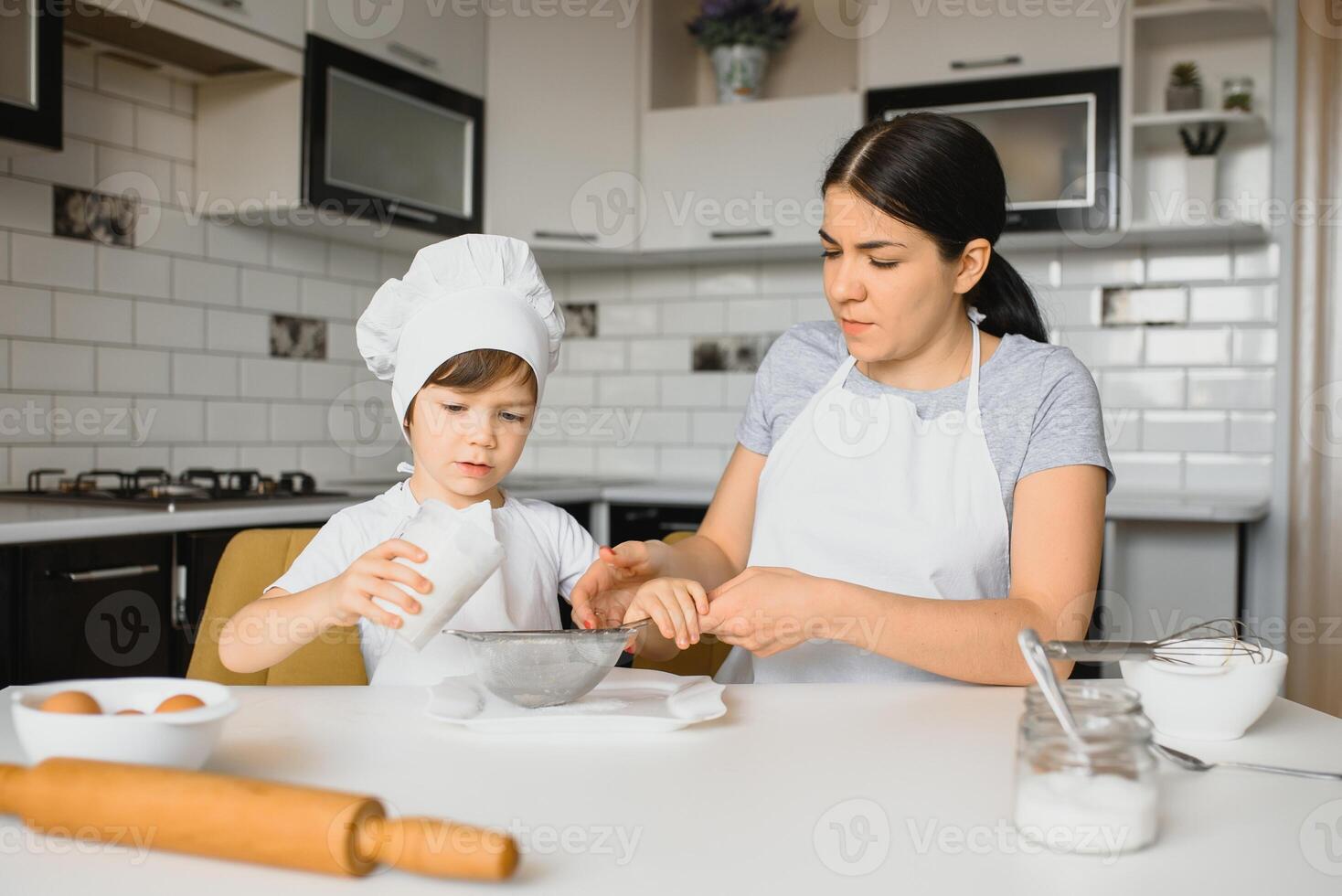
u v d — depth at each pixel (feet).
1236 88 9.77
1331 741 3.00
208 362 9.30
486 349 4.03
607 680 3.46
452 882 1.97
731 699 3.36
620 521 10.30
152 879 1.98
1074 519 3.93
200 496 7.74
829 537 4.32
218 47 7.95
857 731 2.98
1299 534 9.81
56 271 8.08
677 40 11.86
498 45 10.71
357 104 9.15
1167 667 3.02
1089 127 9.55
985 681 3.53
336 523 4.38
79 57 8.20
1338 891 1.98
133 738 2.26
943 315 4.26
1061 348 4.37
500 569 4.36
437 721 3.04
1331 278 9.70
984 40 9.86
